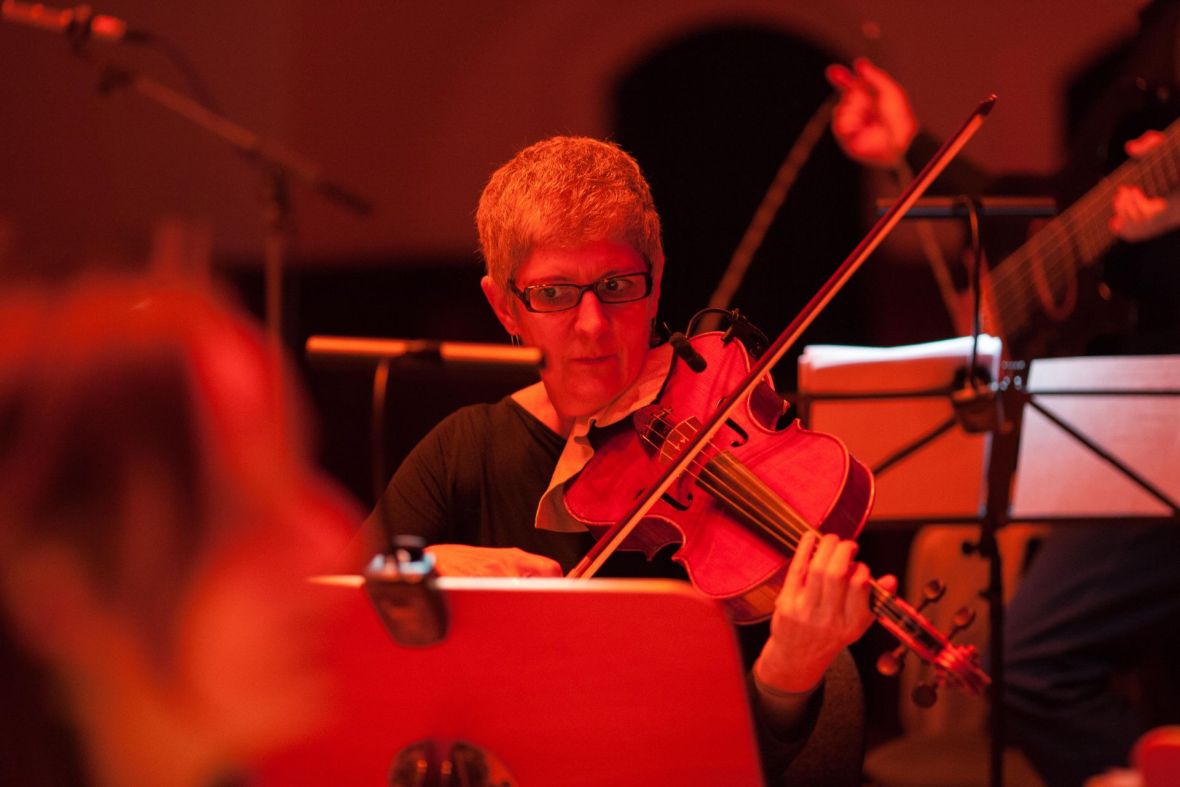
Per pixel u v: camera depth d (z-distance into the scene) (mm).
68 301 1464
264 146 6156
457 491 3396
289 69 8578
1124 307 5531
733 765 2117
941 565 5512
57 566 1419
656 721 2102
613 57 8586
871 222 8281
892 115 6039
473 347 2307
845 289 8289
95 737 1496
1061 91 8125
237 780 1641
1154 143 5398
